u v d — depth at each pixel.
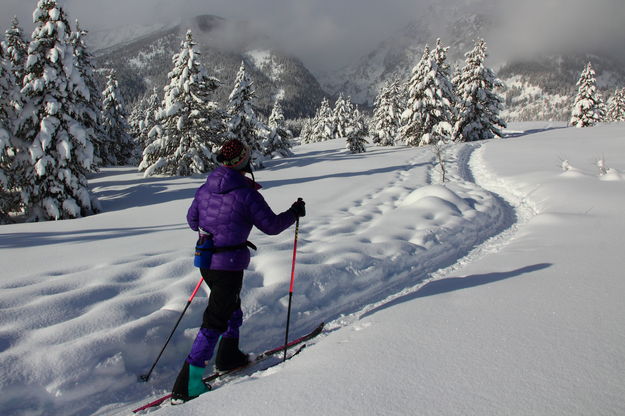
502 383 1.99
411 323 2.97
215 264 2.67
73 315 3.23
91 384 2.54
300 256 4.75
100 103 30.44
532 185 11.41
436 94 34.78
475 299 3.39
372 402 1.94
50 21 15.40
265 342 3.45
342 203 10.34
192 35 24.30
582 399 1.79
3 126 15.02
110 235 7.75
